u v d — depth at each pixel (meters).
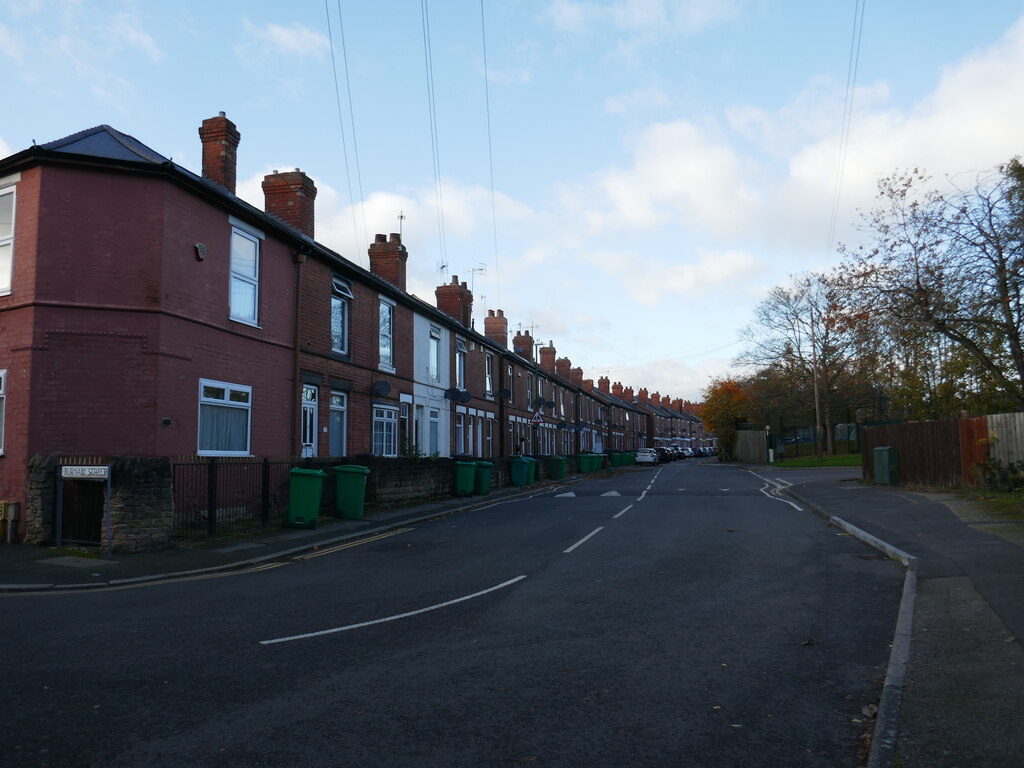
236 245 16.73
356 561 12.14
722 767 4.37
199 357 15.20
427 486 23.48
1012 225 17.86
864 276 20.06
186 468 14.32
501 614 8.16
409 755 4.50
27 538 13.04
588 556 12.23
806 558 11.87
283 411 18.20
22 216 13.80
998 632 6.86
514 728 4.93
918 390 28.38
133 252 14.02
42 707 5.28
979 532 12.80
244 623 7.79
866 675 6.07
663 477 38.84
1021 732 4.64
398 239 27.45
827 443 56.38
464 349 32.56
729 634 7.30
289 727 4.93
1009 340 19.42
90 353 13.67
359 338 22.45
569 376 58.75
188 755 4.49
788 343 54.38
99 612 8.35
